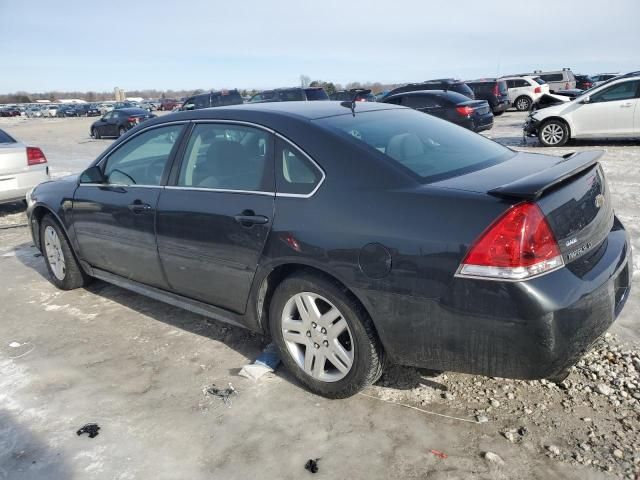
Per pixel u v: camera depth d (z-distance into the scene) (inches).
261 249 121.3
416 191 103.3
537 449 102.0
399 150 118.6
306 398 122.4
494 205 94.3
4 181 305.0
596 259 104.4
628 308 153.9
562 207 98.3
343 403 119.5
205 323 164.2
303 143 119.6
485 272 92.7
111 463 104.7
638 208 261.3
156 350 148.9
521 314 90.8
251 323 132.3
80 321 170.7
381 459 101.8
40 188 199.5
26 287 204.4
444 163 118.0
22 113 2498.8
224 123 137.4
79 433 113.8
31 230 206.4
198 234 134.8
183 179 143.4
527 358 93.3
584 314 94.5
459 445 104.3
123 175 162.2
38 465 105.2
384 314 104.7
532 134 518.9
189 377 134.0
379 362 113.1
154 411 120.4
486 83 931.3
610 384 120.0
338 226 108.6
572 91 878.4
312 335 119.6
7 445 111.4
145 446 109.0
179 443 109.4
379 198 106.0
